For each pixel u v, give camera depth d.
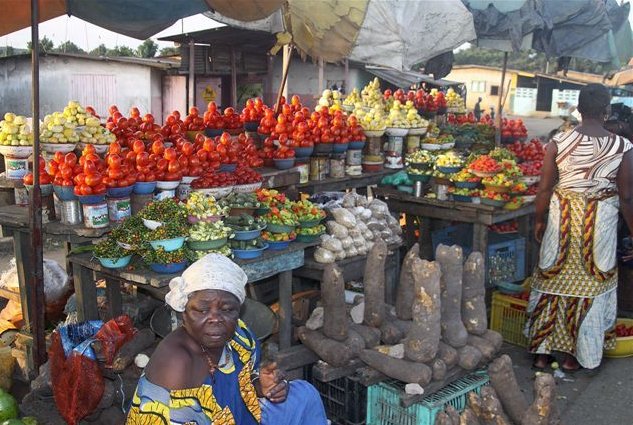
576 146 4.50
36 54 3.45
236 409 2.24
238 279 2.07
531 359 5.00
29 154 4.04
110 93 16.28
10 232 4.14
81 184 3.50
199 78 15.91
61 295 4.70
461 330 3.76
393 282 5.27
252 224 3.87
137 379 3.41
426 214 5.94
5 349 4.16
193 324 2.01
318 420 2.64
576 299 4.59
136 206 3.80
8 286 4.64
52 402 3.47
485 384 3.77
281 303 4.11
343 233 4.67
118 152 3.79
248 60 15.13
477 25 6.51
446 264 3.76
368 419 3.67
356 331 3.88
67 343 3.35
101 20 4.46
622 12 7.44
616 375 4.71
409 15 4.88
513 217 5.73
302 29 5.05
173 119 5.47
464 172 5.60
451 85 21.11
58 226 3.65
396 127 6.40
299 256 4.16
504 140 8.08
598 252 4.51
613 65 7.69
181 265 3.50
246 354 2.32
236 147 4.71
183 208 3.61
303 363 3.82
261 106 6.06
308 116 5.81
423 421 3.41
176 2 4.31
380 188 6.23
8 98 16.61
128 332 3.48
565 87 39.31
